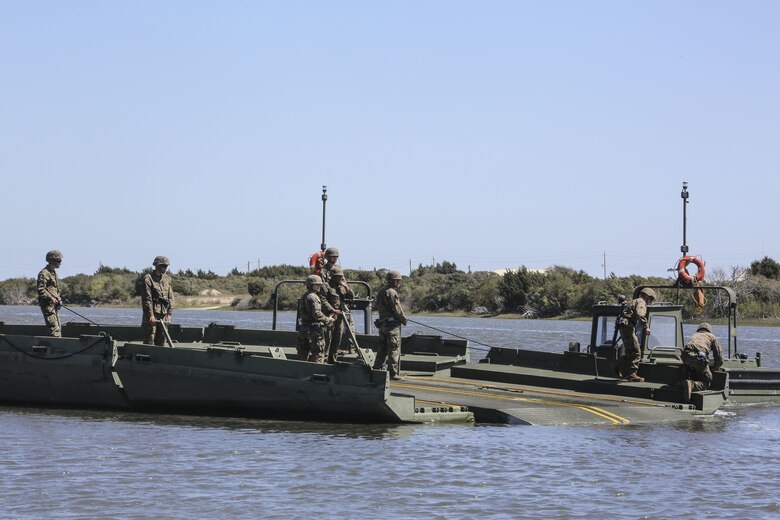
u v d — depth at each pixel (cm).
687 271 3331
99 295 14525
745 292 10688
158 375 2717
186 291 15188
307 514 1619
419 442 2252
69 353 2817
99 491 1744
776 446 2309
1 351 2912
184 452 2109
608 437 2367
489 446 2212
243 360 2623
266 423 2547
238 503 1678
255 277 16188
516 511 1658
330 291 2783
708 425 2623
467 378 3356
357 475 1894
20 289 16850
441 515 1625
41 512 1609
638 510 1684
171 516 1597
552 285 12731
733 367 3316
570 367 3259
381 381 2447
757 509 1702
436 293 14188
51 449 2130
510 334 8500
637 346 2995
